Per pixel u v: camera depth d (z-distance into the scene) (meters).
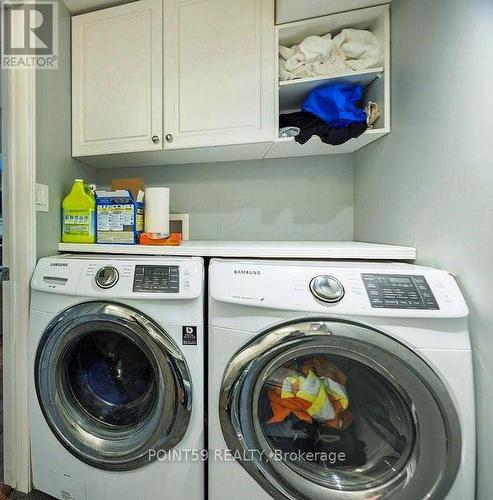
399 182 1.04
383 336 0.70
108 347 1.00
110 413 0.97
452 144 0.77
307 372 0.79
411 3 0.95
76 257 1.02
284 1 1.05
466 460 0.67
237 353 0.77
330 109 1.11
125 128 1.27
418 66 0.92
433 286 0.73
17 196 1.01
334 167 1.47
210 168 1.56
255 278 0.79
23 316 1.01
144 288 0.84
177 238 1.09
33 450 0.99
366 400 0.78
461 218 0.74
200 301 0.83
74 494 0.93
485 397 0.67
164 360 0.82
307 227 1.49
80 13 1.29
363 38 1.11
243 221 1.54
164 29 1.22
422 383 0.67
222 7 1.17
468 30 0.71
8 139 1.01
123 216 1.11
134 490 0.87
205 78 1.20
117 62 1.26
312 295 0.74
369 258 0.92
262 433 0.79
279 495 0.77
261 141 1.17
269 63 1.15
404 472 0.71
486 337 0.67
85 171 1.48
